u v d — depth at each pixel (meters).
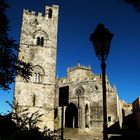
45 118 46.06
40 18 53.25
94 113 63.81
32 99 46.53
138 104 52.06
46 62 50.12
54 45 52.22
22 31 51.06
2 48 16.94
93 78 67.06
